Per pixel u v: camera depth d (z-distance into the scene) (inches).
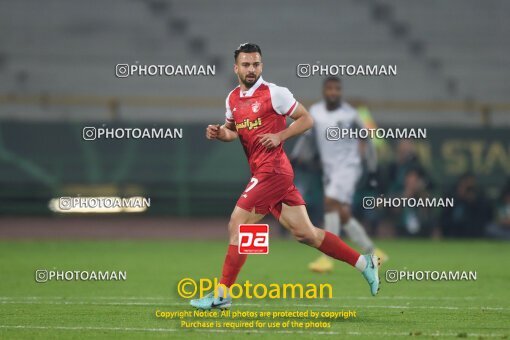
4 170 2829.7
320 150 1793.8
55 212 2881.4
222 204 2883.9
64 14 3730.3
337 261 2012.8
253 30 3774.6
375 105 3218.5
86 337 982.4
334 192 1777.8
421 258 2143.2
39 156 2839.6
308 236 1144.2
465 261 2059.5
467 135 2861.7
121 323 1098.7
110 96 3560.5
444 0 3905.0
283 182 1123.9
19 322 1106.1
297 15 3809.1
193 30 3757.4
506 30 3882.9
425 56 3799.2
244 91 1126.4
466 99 3745.1
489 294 1445.6
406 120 3496.6
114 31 3715.6
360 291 1470.2
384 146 2763.3
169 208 2866.6
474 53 3828.7
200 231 2856.8
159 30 3752.5
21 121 2824.8
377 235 2864.2
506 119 3476.9
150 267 1868.8
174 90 3570.4
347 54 3769.7
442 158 2844.5
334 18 3833.7
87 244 2466.8
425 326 1074.1
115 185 2856.8
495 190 2861.7
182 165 2874.0
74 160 2849.4
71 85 3602.4
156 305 1282.0
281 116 1123.9
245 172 2888.8
